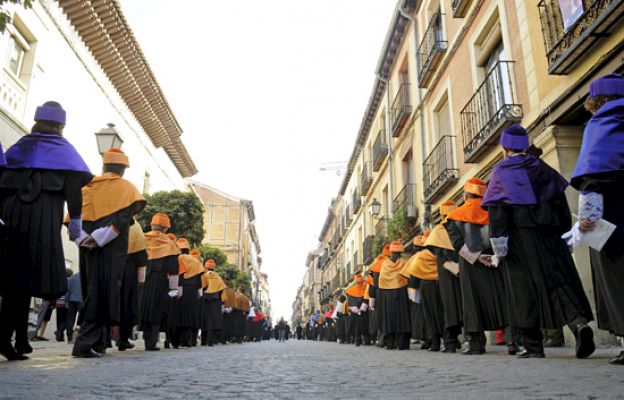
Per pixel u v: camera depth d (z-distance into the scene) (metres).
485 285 5.63
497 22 10.08
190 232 17.81
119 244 4.75
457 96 11.98
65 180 4.13
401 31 17.75
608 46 6.26
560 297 4.03
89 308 4.61
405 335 8.53
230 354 6.47
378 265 10.07
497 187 4.35
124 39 16.50
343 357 5.71
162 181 26.22
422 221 13.95
